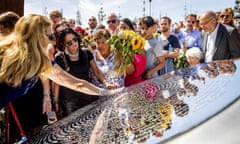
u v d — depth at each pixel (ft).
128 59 10.93
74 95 12.41
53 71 10.01
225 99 3.80
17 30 6.99
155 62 13.76
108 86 11.03
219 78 4.87
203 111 3.66
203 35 15.98
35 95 10.23
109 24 19.60
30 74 6.77
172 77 5.94
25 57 6.67
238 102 3.61
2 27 9.73
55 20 18.51
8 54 6.64
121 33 10.87
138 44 10.78
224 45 14.39
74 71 12.79
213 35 14.84
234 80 4.55
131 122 4.29
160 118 4.01
